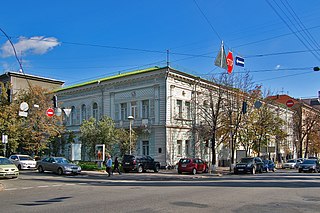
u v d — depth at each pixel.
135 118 41.47
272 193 15.10
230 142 41.59
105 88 45.16
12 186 19.78
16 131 38.00
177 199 13.01
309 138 66.69
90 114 46.91
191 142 42.69
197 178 27.80
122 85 43.22
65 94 50.66
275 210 10.61
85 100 47.91
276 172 39.81
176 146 40.00
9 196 14.82
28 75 57.16
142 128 39.94
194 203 11.95
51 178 25.98
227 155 48.94
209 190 16.38
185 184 20.34
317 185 19.36
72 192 16.19
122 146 37.34
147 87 40.59
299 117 63.72
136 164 33.34
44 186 19.75
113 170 32.06
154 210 10.52
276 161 58.84
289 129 64.38
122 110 43.31
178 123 40.50
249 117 43.53
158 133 39.12
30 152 42.50
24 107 32.28
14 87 55.16
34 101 39.78
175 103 40.09
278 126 48.66
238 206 11.32
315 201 12.64
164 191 16.03
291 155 66.69
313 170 37.88
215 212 10.20
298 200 12.88
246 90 40.81
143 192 15.69
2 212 10.45
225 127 39.50
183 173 33.19
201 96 42.34
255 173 35.81
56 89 53.84
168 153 38.59
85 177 27.64
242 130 43.09
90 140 36.47
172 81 39.75
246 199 13.02
